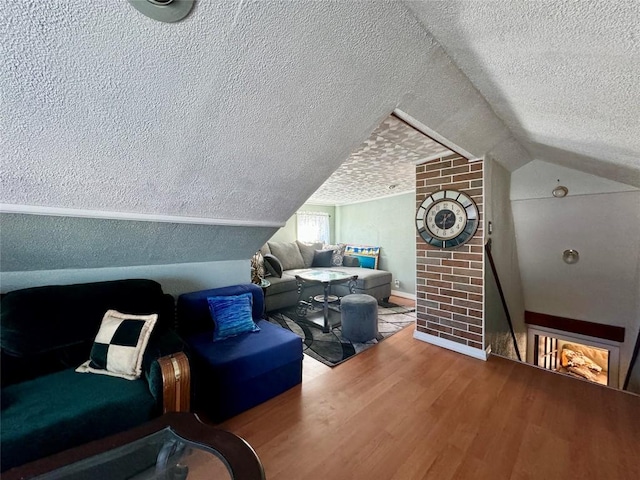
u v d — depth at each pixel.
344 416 1.74
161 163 1.26
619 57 0.84
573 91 1.15
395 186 4.29
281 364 1.96
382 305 4.34
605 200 2.62
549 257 3.19
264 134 1.30
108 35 0.76
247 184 1.63
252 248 2.48
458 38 1.04
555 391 2.00
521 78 1.20
